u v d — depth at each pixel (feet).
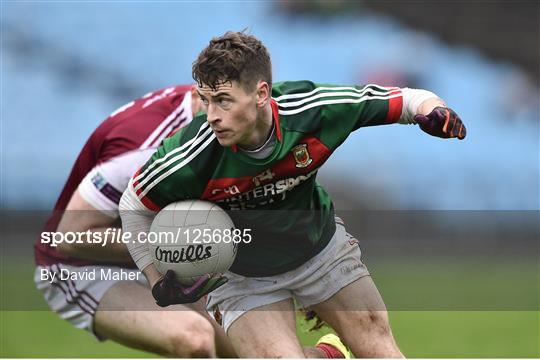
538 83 149.89
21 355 64.59
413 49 150.00
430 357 63.77
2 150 133.69
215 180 37.81
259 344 39.86
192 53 150.92
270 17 154.10
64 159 135.64
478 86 148.25
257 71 35.14
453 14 152.76
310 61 150.61
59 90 142.10
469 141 139.85
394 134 132.26
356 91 38.93
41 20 145.89
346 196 127.24
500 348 67.67
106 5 149.48
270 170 37.93
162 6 152.15
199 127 37.68
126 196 38.75
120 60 147.43
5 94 139.44
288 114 37.60
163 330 44.47
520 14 152.76
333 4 153.07
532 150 140.97
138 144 46.14
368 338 41.52
